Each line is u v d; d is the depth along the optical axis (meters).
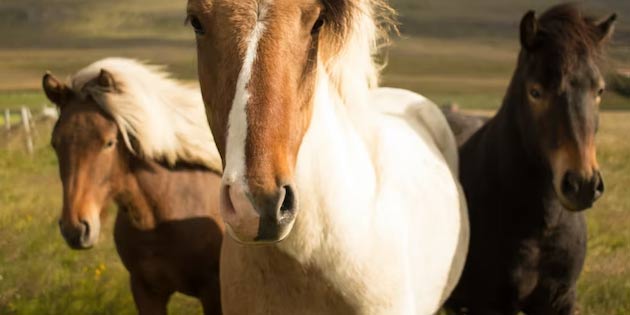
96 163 5.91
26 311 7.51
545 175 5.12
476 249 5.40
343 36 3.15
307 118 3.05
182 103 6.32
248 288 3.55
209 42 2.95
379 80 3.96
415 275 3.90
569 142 4.86
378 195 3.62
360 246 3.43
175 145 6.14
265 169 2.76
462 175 5.75
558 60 4.96
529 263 5.27
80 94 6.09
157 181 6.07
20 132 23.52
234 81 2.83
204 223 6.06
